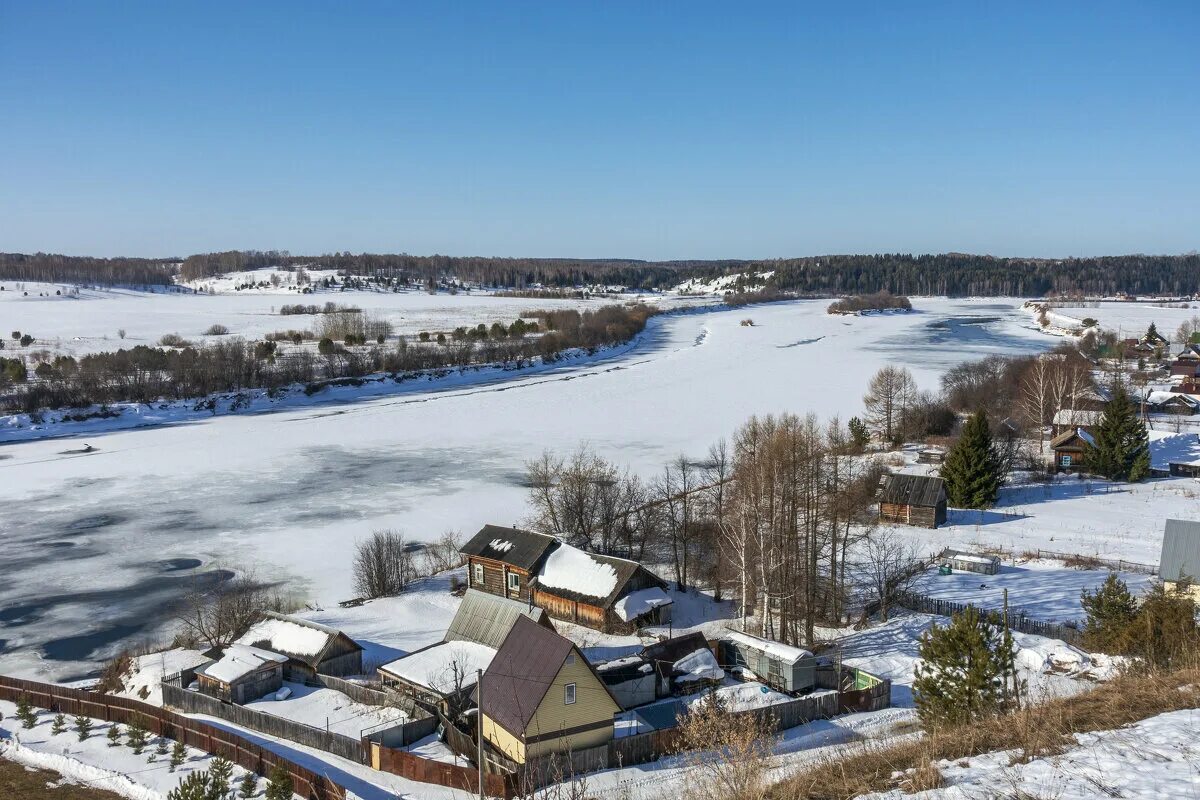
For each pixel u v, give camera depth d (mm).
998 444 86938
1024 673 38188
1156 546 61156
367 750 31906
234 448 96750
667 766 30891
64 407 112312
